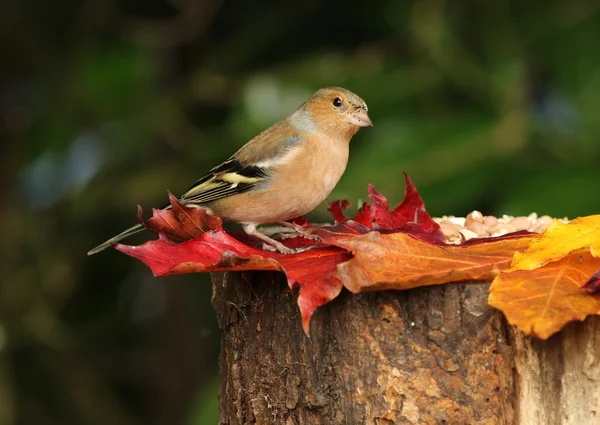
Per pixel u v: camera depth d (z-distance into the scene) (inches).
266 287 267.9
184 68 566.6
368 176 459.2
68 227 551.2
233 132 494.0
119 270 564.7
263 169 318.7
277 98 490.6
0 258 543.2
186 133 529.3
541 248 240.2
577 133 474.9
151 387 577.6
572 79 490.6
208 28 557.6
